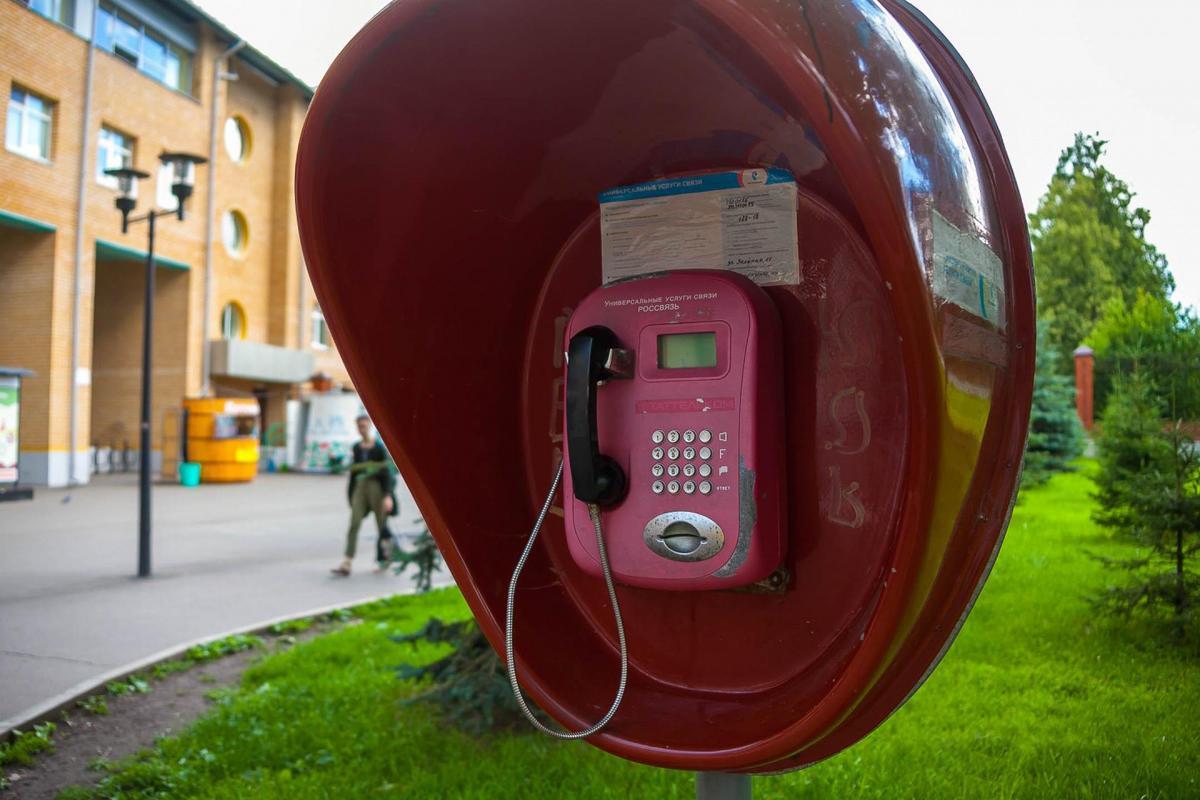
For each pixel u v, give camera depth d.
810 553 1.53
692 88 1.53
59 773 3.61
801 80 1.19
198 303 22.39
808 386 1.54
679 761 1.45
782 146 1.55
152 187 20.73
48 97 17.97
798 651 1.55
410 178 1.74
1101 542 7.51
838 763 3.23
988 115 1.60
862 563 1.49
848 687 1.29
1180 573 4.77
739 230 1.62
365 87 1.55
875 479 1.48
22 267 18.27
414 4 1.45
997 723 3.55
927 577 1.28
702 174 1.68
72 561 8.71
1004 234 1.55
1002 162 1.58
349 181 1.65
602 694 1.69
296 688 4.44
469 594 1.70
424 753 3.54
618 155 1.73
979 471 1.38
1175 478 4.96
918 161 1.29
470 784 3.15
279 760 3.55
